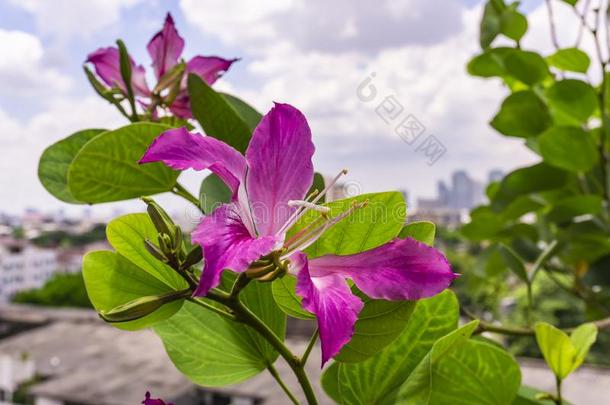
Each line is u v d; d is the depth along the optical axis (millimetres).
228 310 292
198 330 323
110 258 302
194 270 292
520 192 610
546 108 592
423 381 281
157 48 397
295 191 255
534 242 662
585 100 556
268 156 251
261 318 320
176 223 251
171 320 322
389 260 243
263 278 241
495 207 633
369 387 302
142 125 328
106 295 301
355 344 277
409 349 306
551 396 383
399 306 276
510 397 358
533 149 606
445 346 292
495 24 602
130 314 246
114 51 391
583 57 569
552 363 379
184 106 390
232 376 319
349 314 224
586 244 606
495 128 598
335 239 271
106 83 391
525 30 593
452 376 361
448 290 314
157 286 302
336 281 237
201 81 331
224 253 218
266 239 223
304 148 257
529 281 483
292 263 242
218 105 334
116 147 329
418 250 241
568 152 553
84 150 325
